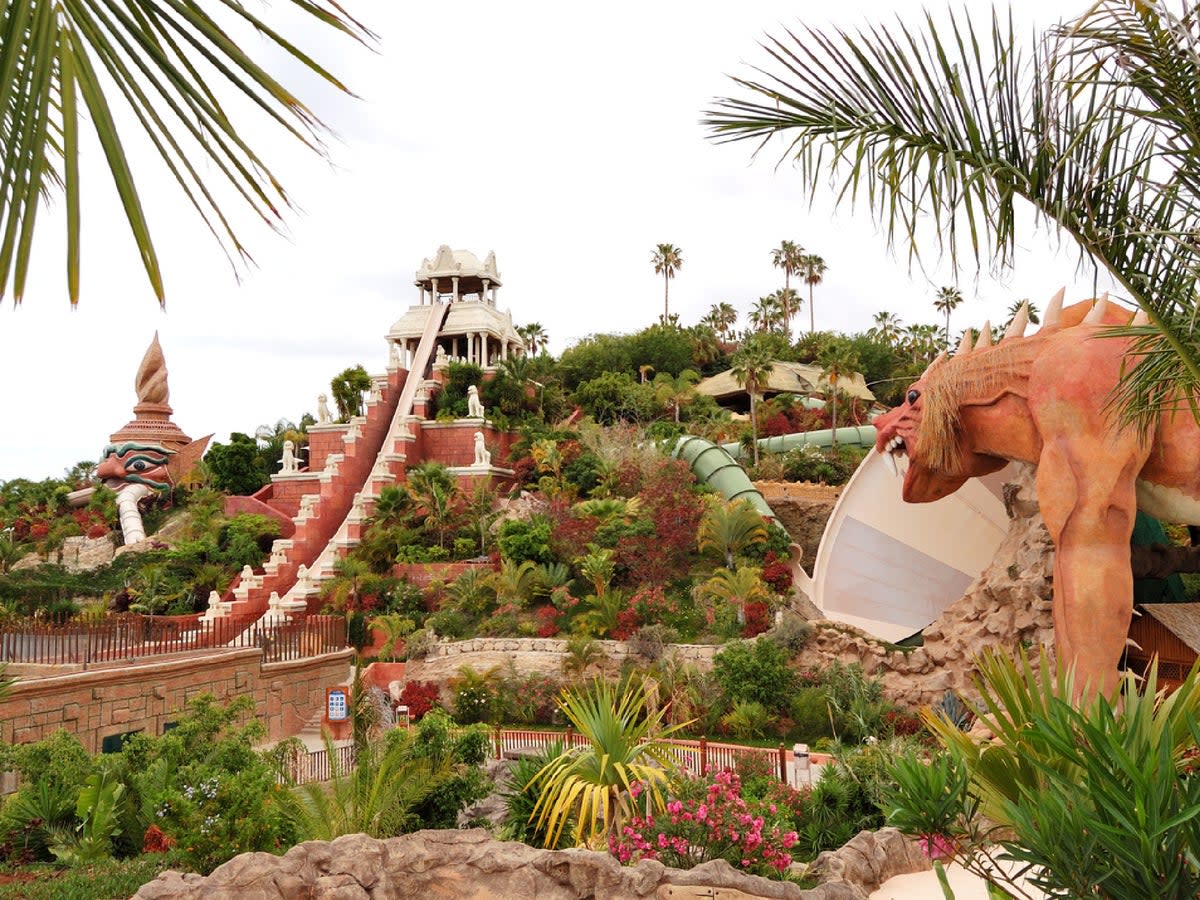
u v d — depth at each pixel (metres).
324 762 20.97
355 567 43.91
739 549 39.41
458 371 61.03
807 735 27.92
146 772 14.88
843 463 56.59
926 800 5.62
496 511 47.81
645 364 89.62
